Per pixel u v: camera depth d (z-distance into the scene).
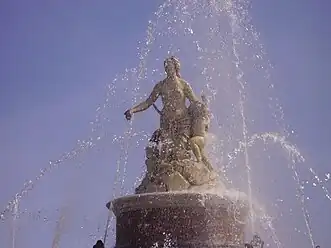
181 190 17.44
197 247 16.67
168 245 16.73
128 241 17.36
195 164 18.03
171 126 18.75
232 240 17.25
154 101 19.56
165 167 17.97
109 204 18.48
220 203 17.09
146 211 17.16
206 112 18.89
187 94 19.28
